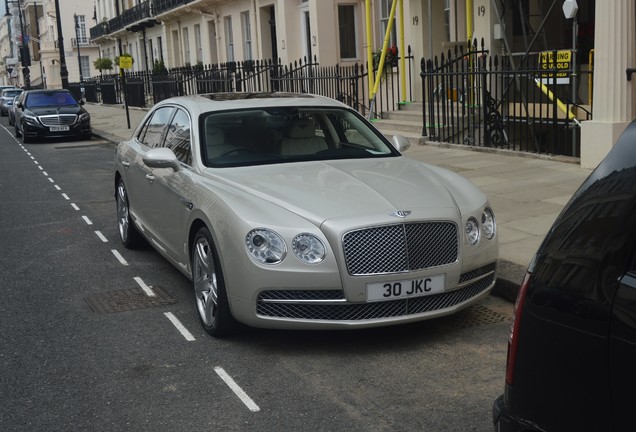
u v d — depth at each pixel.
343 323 4.66
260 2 25.42
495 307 5.76
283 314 4.71
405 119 15.97
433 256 4.79
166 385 4.51
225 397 4.32
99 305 6.14
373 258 4.64
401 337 5.17
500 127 12.58
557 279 2.29
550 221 7.70
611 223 2.20
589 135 10.23
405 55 17.34
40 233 9.09
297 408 4.14
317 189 5.10
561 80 12.05
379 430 3.85
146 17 38.78
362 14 20.30
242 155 5.87
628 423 2.03
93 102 49.72
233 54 29.22
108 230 9.11
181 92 30.81
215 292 5.09
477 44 13.95
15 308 6.14
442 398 4.21
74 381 4.62
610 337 2.08
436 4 16.50
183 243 5.77
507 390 2.49
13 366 4.89
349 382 4.46
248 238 4.70
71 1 74.19
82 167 15.82
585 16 14.45
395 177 5.44
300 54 22.69
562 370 2.23
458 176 5.84
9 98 43.66
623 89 9.90
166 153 5.89
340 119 6.48
